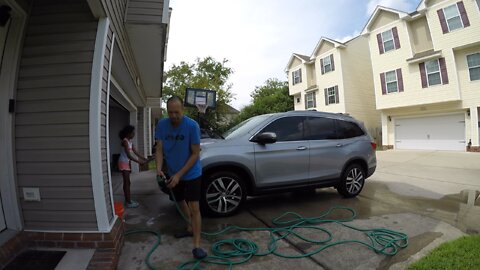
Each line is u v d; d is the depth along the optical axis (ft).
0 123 8.98
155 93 39.34
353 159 17.37
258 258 9.86
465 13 46.09
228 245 10.89
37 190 9.14
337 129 17.46
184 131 9.76
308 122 16.61
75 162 9.13
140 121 38.75
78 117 9.16
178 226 13.05
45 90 9.20
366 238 11.47
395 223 13.23
